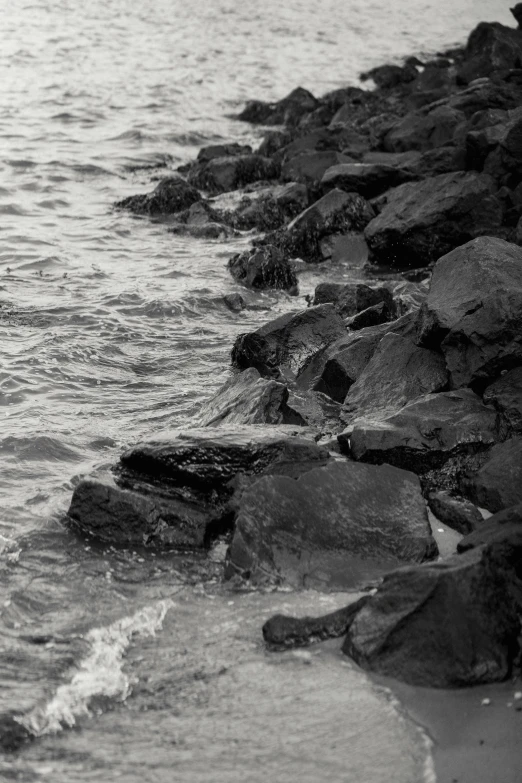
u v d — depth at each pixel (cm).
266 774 529
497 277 1016
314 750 546
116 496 809
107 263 1691
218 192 2327
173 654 645
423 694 591
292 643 649
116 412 1088
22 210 2031
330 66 4206
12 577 743
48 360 1216
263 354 1188
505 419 927
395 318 1386
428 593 621
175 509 809
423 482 881
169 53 4325
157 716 582
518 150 1884
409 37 5100
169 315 1430
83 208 2088
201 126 3086
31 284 1539
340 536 761
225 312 1471
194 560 773
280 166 2417
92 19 5022
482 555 646
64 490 891
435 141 2358
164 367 1236
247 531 754
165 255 1770
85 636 668
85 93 3422
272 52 4481
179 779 528
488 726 562
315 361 1155
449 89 3069
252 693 600
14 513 845
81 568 759
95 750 553
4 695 599
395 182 2025
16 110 3103
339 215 1861
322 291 1418
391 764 534
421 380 1014
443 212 1755
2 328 1325
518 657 617
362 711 577
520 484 830
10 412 1067
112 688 609
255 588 725
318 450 852
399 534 766
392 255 1803
